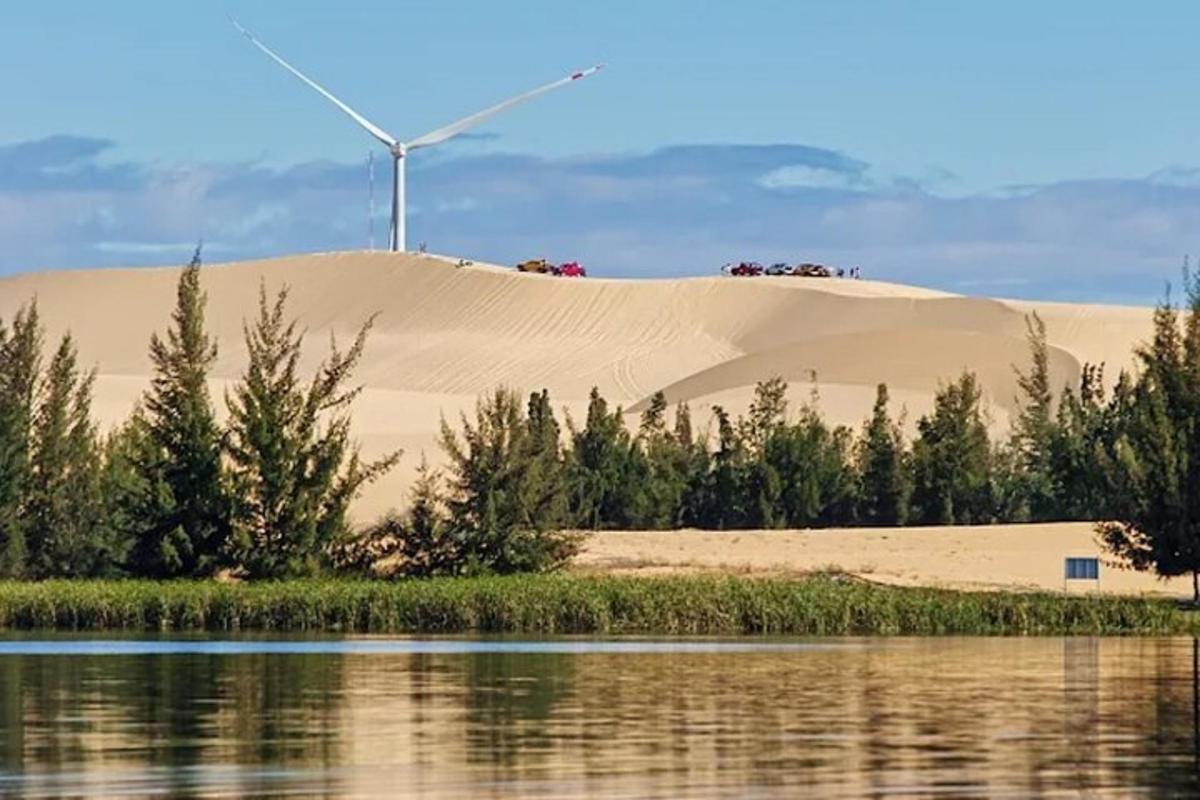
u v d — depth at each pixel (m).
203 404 180.62
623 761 95.25
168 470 179.88
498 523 181.75
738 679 128.50
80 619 166.62
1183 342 183.12
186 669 135.38
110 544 190.25
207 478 179.75
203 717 110.06
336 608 166.12
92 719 109.31
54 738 102.31
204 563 179.62
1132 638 162.12
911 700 117.44
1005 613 166.00
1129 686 124.38
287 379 182.25
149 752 97.81
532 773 92.19
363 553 182.50
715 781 90.06
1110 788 88.50
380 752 97.94
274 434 180.12
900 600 166.62
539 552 182.62
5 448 189.75
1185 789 88.38
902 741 101.06
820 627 164.88
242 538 179.00
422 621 165.75
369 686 124.88
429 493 183.00
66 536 191.50
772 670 134.25
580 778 91.00
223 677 130.12
